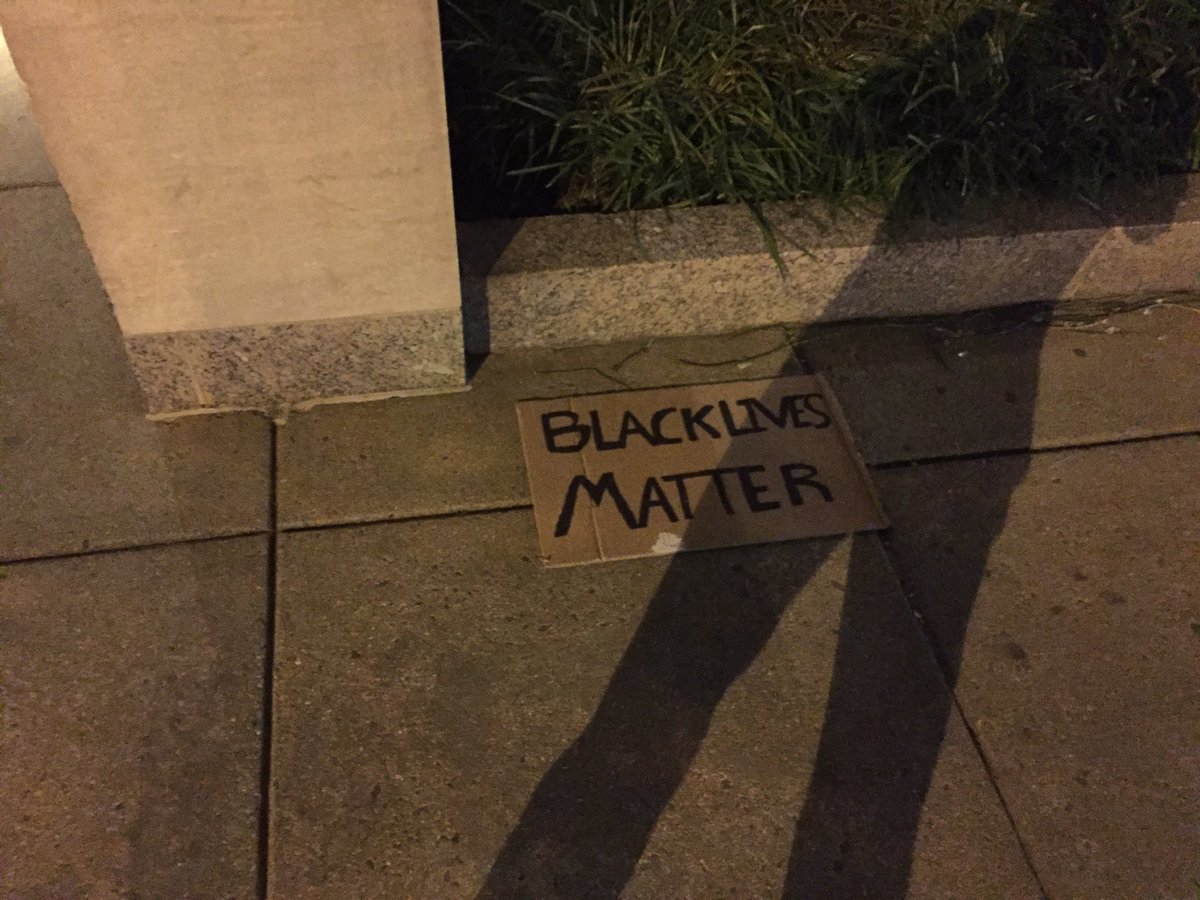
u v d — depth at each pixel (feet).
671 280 7.68
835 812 5.60
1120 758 5.94
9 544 6.46
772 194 8.07
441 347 7.25
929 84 8.24
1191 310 8.72
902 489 7.26
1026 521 7.12
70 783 5.45
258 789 5.49
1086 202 8.27
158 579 6.35
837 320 8.45
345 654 6.07
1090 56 8.78
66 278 8.22
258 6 5.13
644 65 8.04
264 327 6.82
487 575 6.53
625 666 6.14
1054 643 6.45
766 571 6.67
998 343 8.36
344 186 6.06
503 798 5.54
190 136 5.62
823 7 8.49
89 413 7.25
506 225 7.66
